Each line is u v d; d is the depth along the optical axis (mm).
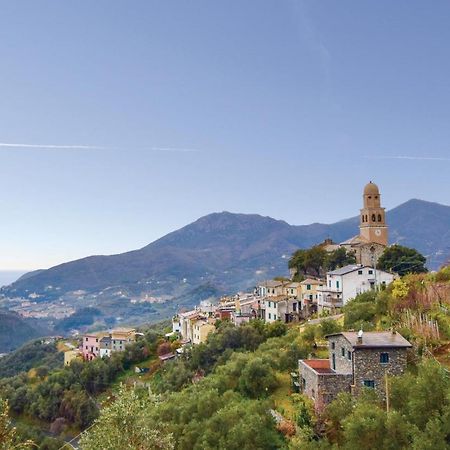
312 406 57219
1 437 35062
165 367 129375
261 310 142000
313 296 136875
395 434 41594
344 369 59781
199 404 61688
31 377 158250
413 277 91938
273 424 55406
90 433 44969
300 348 76812
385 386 53406
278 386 70312
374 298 96188
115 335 183000
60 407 127000
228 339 115000
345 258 149750
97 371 137250
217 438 54125
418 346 63031
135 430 43594
